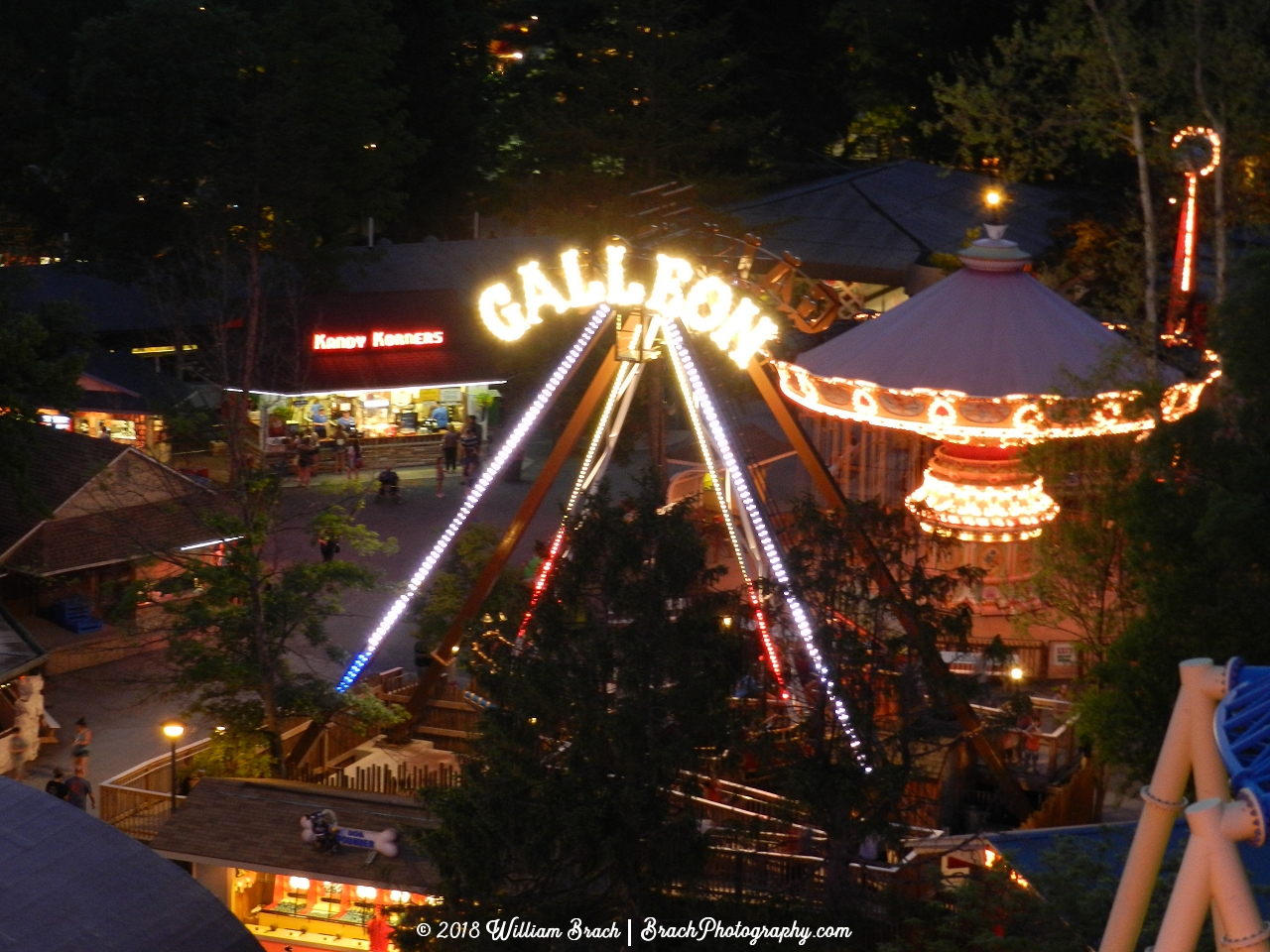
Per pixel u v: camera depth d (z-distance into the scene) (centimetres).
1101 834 2259
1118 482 2956
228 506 4425
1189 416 2530
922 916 2241
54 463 4312
